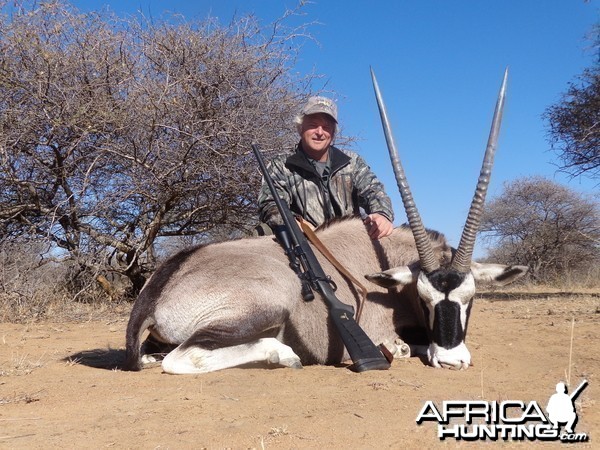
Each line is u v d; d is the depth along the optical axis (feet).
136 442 9.64
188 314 14.80
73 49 29.78
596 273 62.69
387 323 16.70
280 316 15.01
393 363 15.46
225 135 30.58
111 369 15.51
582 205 75.05
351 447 9.27
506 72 15.25
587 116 44.52
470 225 14.78
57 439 9.93
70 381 13.94
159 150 29.71
